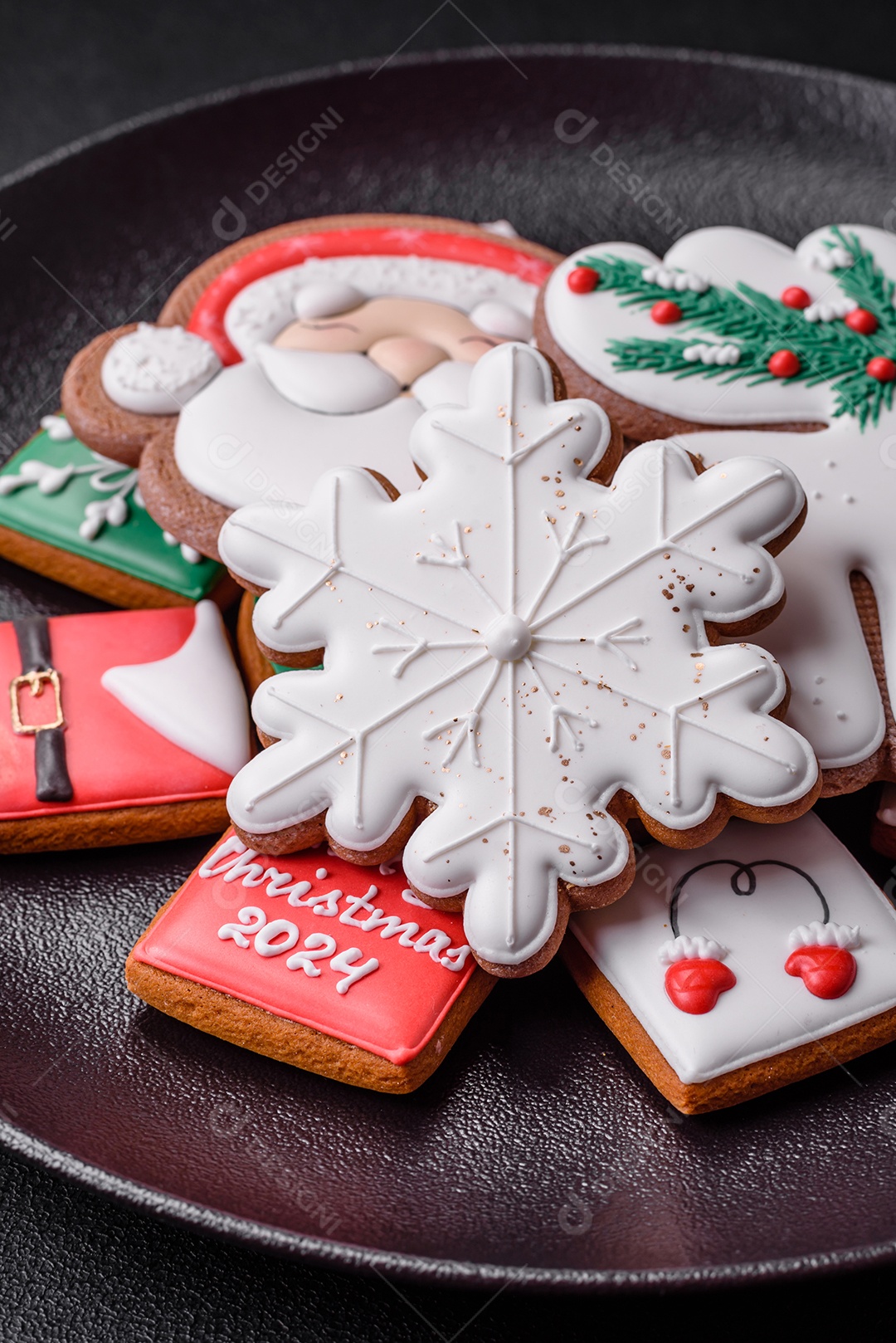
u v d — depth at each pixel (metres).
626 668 0.40
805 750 0.41
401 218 0.49
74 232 0.50
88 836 0.43
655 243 0.52
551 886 0.40
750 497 0.41
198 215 0.51
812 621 0.42
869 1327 0.40
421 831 0.40
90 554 0.46
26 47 0.59
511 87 0.52
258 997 0.40
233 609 0.46
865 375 0.44
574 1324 0.40
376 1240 0.39
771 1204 0.40
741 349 0.44
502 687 0.40
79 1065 0.41
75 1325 0.40
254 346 0.46
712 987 0.40
